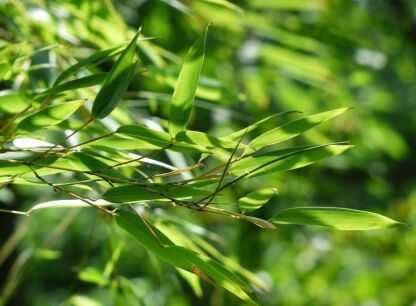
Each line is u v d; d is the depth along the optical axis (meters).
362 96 3.10
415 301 3.33
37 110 1.32
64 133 1.54
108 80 1.25
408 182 4.57
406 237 3.53
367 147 3.15
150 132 1.26
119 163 1.27
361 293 3.32
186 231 1.75
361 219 1.28
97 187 1.62
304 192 2.88
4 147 1.30
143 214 1.50
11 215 2.65
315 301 3.32
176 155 1.65
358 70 2.89
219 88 1.66
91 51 1.71
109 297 4.78
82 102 1.27
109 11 1.64
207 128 2.45
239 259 2.45
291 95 2.78
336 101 2.88
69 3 1.63
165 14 2.36
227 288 1.29
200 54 1.25
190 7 2.08
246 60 2.35
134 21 2.37
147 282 2.94
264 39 2.47
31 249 1.74
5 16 1.61
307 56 2.56
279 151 1.27
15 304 2.88
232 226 2.48
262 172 1.29
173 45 2.33
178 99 1.25
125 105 1.68
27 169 1.28
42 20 1.62
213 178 1.28
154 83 2.07
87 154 1.29
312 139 2.40
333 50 2.68
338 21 2.69
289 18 2.57
